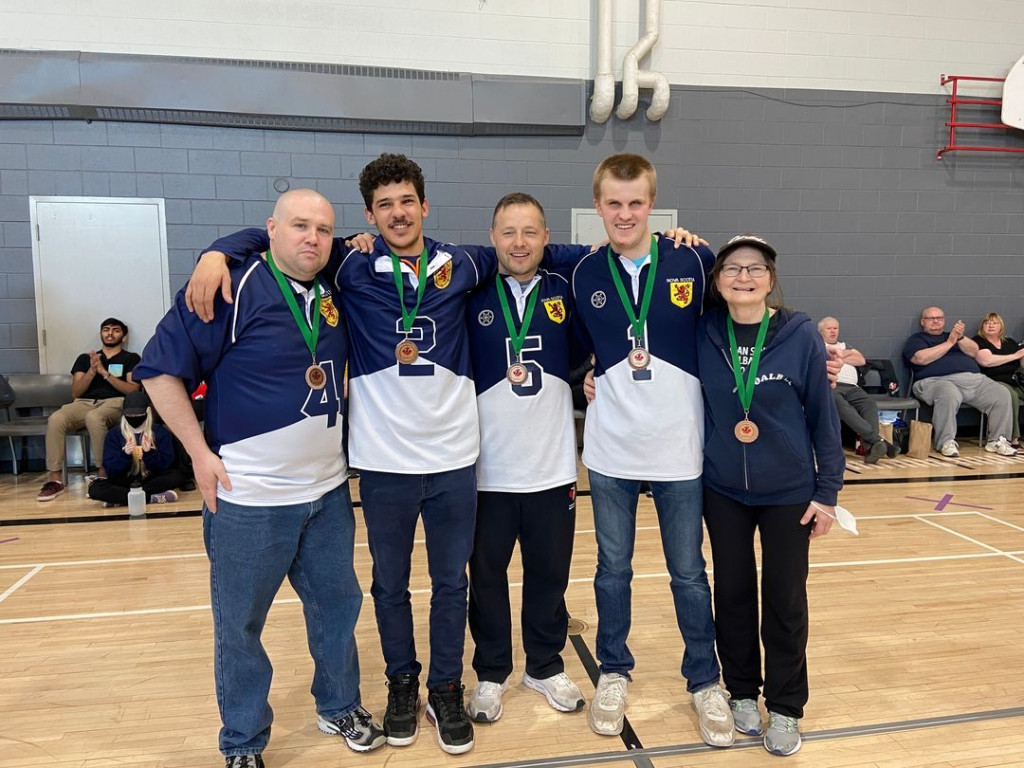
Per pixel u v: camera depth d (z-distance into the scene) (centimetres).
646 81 630
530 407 208
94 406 545
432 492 199
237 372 176
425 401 194
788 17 662
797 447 194
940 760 199
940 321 675
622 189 197
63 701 233
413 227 193
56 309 590
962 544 390
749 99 664
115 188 586
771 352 193
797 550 196
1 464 596
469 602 224
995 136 705
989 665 254
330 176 613
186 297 171
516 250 201
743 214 675
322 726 216
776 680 203
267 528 180
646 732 213
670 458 202
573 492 220
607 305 205
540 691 234
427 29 613
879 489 513
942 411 644
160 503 489
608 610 220
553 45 632
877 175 691
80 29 565
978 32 689
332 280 198
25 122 571
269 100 578
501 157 636
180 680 248
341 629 202
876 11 673
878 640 274
